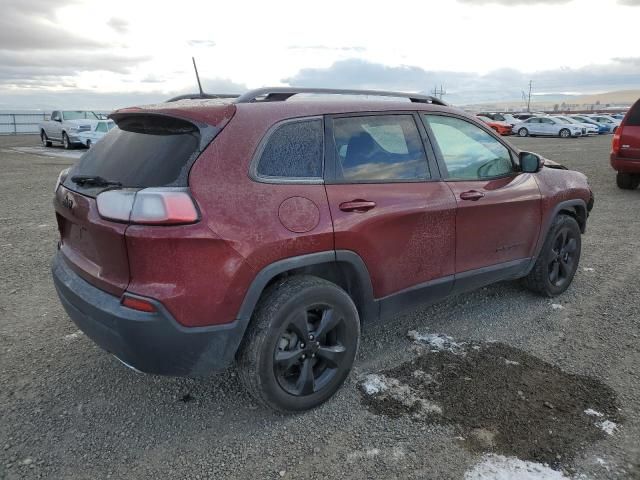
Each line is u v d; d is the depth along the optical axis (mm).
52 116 24156
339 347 3025
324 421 2904
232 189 2564
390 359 3584
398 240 3221
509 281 5133
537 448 2646
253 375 2719
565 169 4828
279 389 2803
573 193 4586
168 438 2770
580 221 4918
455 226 3559
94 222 2553
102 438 2768
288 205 2713
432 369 3438
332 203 2887
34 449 2672
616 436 2734
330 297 2900
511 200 3936
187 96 3613
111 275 2578
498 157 4047
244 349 2723
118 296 2531
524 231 4156
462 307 4496
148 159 2672
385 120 3316
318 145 2947
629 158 9906
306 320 2830
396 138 3350
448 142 3666
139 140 2865
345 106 3135
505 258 4066
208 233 2443
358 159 3111
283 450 2670
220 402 3104
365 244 3020
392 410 2990
